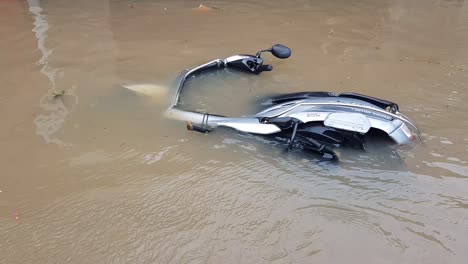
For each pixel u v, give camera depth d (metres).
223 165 4.07
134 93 5.34
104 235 3.25
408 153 4.26
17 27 7.55
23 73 5.83
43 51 6.59
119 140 4.42
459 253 3.13
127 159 4.14
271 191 3.75
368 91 5.59
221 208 3.54
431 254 3.12
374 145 4.32
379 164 4.11
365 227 3.36
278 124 4.32
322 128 4.29
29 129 4.56
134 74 5.91
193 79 5.72
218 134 4.50
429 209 3.55
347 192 3.75
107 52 6.66
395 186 3.82
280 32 7.79
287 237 3.26
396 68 6.36
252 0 9.83
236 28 7.94
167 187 3.77
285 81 5.81
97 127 4.64
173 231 3.29
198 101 5.20
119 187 3.76
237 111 5.00
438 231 3.33
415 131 4.63
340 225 3.38
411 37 7.79
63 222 3.36
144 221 3.39
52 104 5.07
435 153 4.29
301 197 3.68
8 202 3.55
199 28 7.89
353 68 6.31
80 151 4.23
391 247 3.18
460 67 6.46
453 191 3.77
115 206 3.54
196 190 3.74
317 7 9.46
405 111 5.09
